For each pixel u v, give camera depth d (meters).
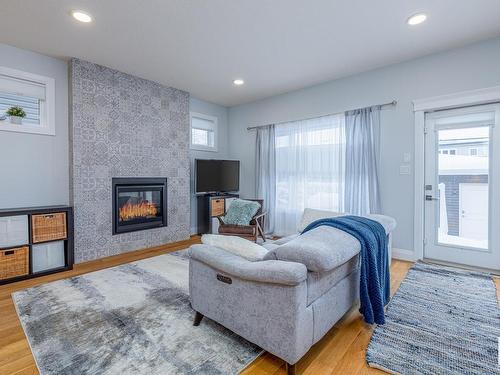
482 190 3.08
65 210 3.13
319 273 1.51
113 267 3.21
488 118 3.02
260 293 1.47
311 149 4.40
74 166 3.32
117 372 1.45
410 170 3.45
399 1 2.28
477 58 3.00
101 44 3.00
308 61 3.45
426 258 3.46
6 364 1.52
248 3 2.30
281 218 4.82
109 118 3.63
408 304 2.25
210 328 1.89
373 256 1.85
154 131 4.16
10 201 3.03
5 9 2.35
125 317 2.04
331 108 4.15
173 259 3.52
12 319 2.02
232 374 1.45
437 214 3.38
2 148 2.98
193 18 2.52
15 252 2.77
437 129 3.33
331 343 1.75
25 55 3.10
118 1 2.26
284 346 1.38
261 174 5.04
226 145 5.70
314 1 2.28
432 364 1.52
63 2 2.26
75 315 2.06
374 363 1.53
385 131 3.62
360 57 3.36
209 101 5.27
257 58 3.38
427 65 3.30
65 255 3.15
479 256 3.11
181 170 4.57
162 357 1.58
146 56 3.30
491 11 2.43
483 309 2.15
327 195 4.21
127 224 3.86
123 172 3.79
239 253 1.75
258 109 5.16
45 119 3.29
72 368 1.49
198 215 5.05
